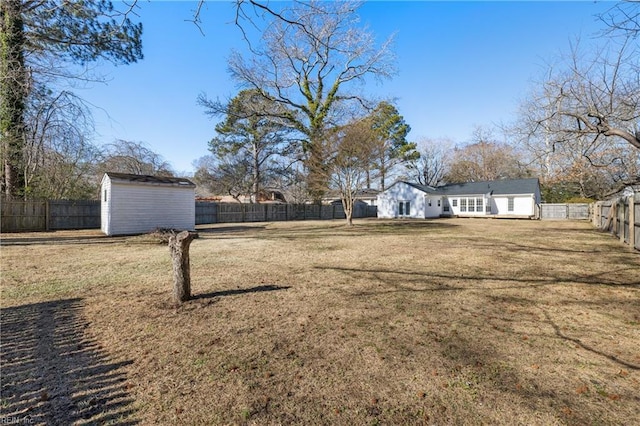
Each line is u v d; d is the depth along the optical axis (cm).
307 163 1792
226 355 282
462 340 313
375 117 2119
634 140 698
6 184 1382
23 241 1066
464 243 1062
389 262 715
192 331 333
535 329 341
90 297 448
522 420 197
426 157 4288
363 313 389
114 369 258
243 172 2870
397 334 327
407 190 2969
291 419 199
